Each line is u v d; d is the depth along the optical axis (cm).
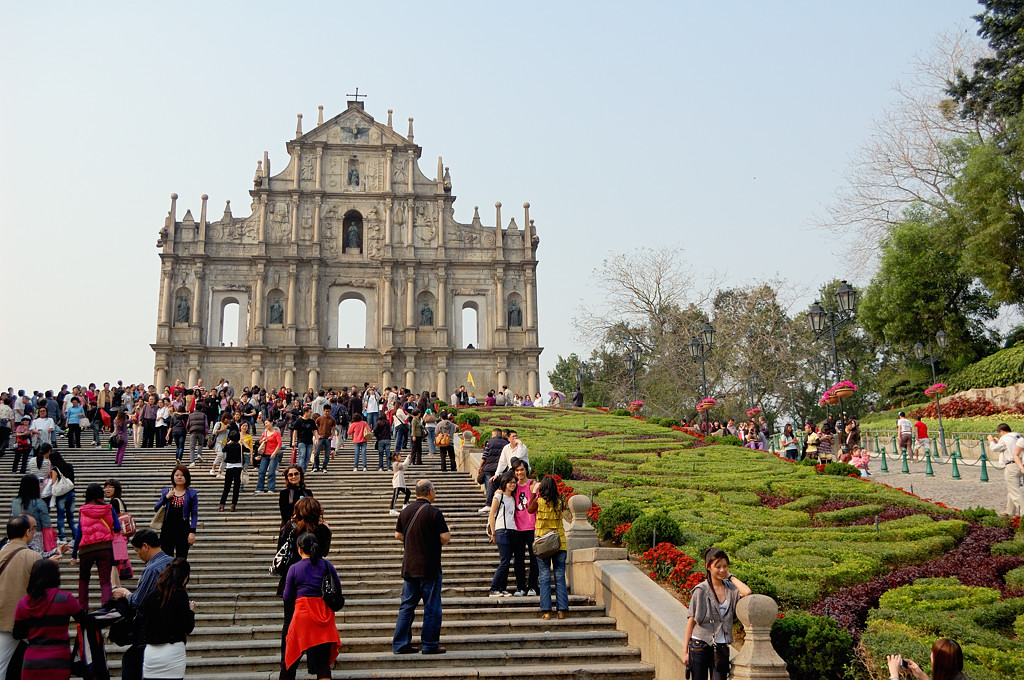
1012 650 1373
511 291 7725
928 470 3378
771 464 3328
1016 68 5028
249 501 2639
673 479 2938
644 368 8350
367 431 3269
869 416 6022
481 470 2395
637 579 1611
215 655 1449
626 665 1426
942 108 5575
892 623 1491
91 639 1187
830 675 1352
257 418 4484
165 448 3694
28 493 1653
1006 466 2286
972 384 5397
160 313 7206
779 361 7362
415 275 7638
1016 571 1755
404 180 7812
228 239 7475
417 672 1357
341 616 1630
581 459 3494
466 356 7531
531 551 1759
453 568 1945
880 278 6303
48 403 3909
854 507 2439
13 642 1149
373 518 2417
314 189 7631
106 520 1584
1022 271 5116
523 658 1440
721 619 1185
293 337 7306
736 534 2077
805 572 1731
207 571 1917
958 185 5244
